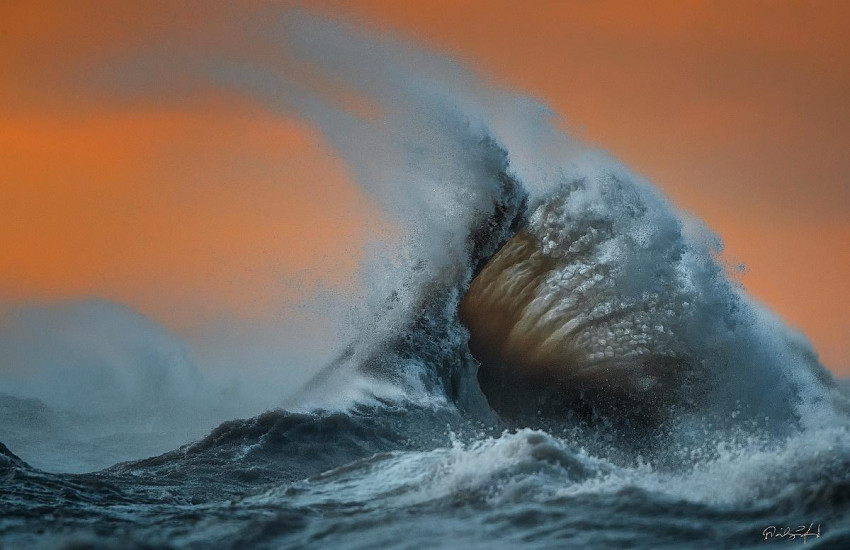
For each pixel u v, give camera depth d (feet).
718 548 112.98
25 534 126.72
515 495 132.77
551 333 223.71
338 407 217.97
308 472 190.80
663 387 213.46
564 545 115.24
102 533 125.80
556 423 218.38
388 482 150.41
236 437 205.57
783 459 137.90
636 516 122.42
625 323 219.20
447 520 126.11
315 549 118.32
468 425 220.23
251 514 135.44
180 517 135.95
